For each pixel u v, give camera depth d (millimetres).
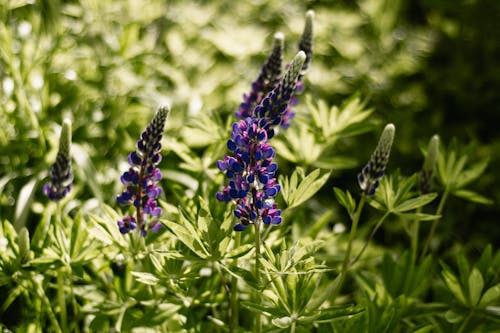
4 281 1069
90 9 1495
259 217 976
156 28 1634
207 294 1103
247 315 1186
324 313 1006
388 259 1195
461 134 1794
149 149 1001
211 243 973
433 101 1914
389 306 1073
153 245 1091
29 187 1244
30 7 1389
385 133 1028
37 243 1109
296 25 1729
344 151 1670
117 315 1163
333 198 1612
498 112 1880
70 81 1435
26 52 1367
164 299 1089
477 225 1624
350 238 1097
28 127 1336
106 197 1336
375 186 1058
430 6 2061
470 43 2023
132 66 1500
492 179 1644
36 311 1134
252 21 1771
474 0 2020
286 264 979
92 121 1415
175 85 1532
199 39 1605
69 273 1084
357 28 1954
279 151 1203
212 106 1489
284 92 967
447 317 1105
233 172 963
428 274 1185
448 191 1220
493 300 1094
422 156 1709
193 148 1466
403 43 1993
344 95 1715
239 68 1610
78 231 1083
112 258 1096
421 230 1584
